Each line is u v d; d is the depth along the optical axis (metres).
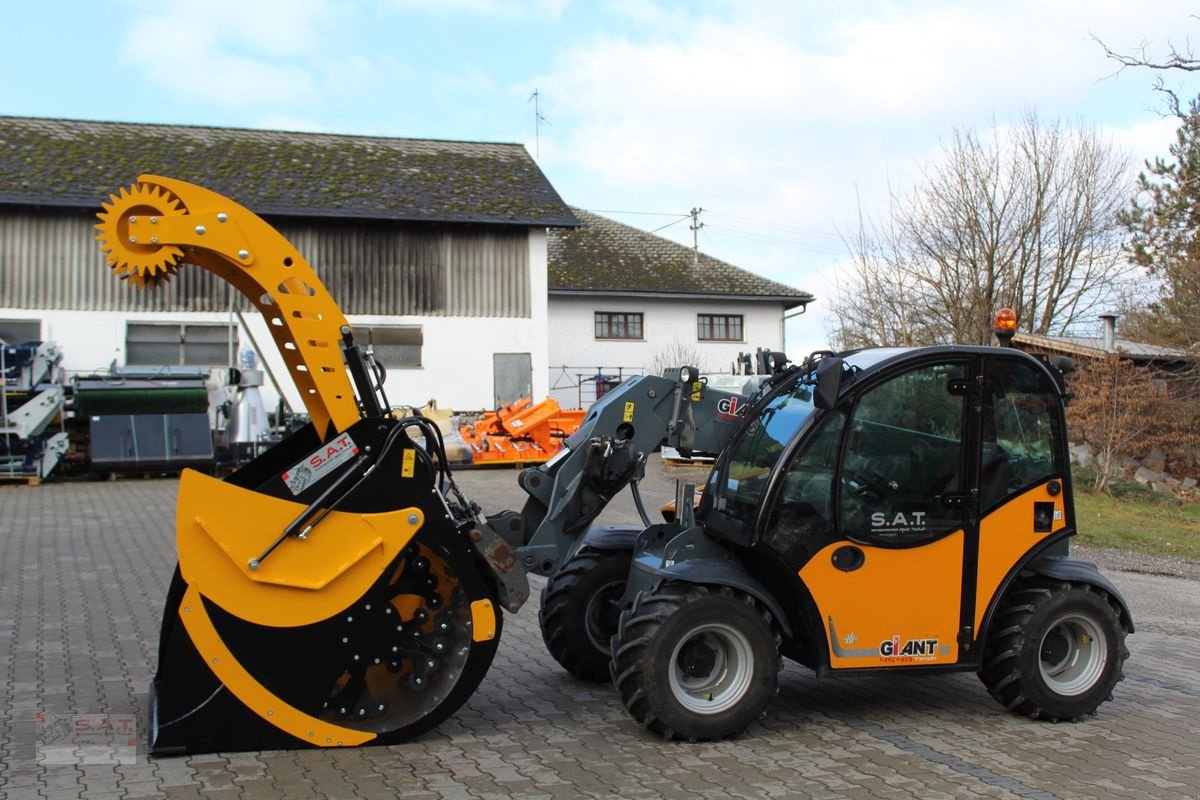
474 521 5.55
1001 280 26.56
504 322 25.19
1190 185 23.92
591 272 34.28
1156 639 8.73
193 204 5.16
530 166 28.16
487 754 5.23
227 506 5.02
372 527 5.24
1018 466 5.99
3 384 18.00
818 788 4.85
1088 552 13.47
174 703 5.03
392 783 4.78
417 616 5.46
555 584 6.69
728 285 35.09
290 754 5.14
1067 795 4.84
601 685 6.65
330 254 24.12
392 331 24.47
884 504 5.73
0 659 6.88
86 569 10.21
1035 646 5.92
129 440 18.67
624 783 4.86
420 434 6.09
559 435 21.14
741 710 5.49
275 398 22.95
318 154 26.61
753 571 5.94
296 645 5.14
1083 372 21.64
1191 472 21.12
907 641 5.77
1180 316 22.67
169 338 22.66
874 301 26.31
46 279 21.98
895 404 5.80
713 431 6.36
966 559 5.85
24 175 22.55
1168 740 5.75
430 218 24.31
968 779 5.03
